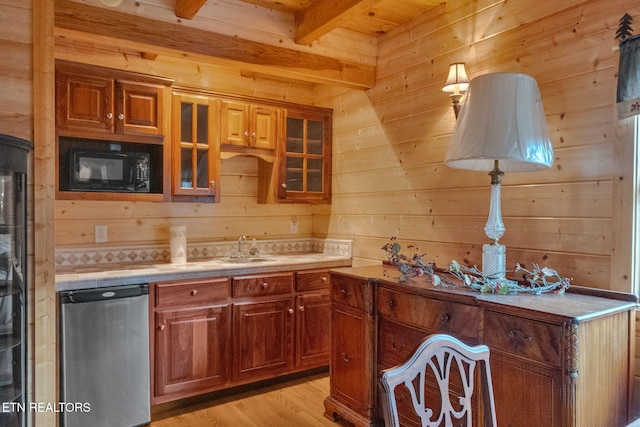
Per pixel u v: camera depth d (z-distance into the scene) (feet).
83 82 8.95
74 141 9.11
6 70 6.33
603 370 5.55
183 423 9.00
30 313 6.46
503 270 7.12
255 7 9.39
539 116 6.57
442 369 3.90
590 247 6.77
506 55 8.01
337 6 8.64
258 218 12.65
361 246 11.51
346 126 12.03
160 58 11.19
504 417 5.92
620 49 6.34
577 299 6.22
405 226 10.12
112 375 8.58
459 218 8.86
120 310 8.67
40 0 6.54
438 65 9.32
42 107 6.54
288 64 9.78
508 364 5.88
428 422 3.69
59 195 8.81
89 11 7.81
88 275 8.67
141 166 9.66
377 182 10.94
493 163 7.54
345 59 10.54
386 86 10.66
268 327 10.62
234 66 9.57
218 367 9.96
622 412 5.84
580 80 6.91
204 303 9.77
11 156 5.74
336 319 9.11
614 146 6.48
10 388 5.96
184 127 10.37
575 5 6.98
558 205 7.18
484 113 6.53
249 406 9.78
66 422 8.11
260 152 11.42
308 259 11.53
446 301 6.82
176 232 10.59
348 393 8.76
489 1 8.32
